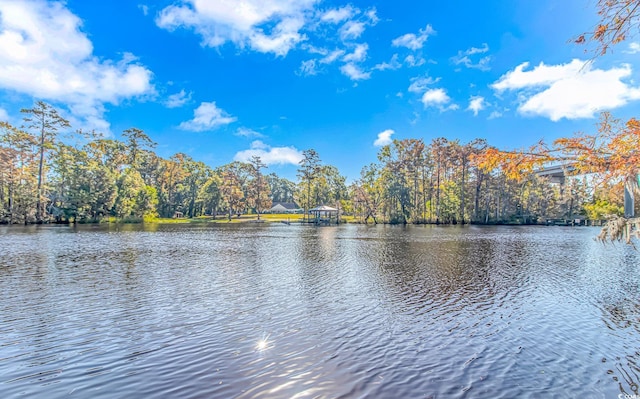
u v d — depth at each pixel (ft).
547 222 205.26
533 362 22.31
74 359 22.34
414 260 64.75
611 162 12.44
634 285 44.06
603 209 115.34
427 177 234.79
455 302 35.91
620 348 24.59
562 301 36.52
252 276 48.60
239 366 21.42
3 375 20.29
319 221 223.30
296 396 18.20
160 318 30.17
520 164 13.52
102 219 193.57
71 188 178.60
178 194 287.48
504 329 28.25
